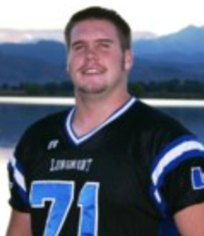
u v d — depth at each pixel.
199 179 2.55
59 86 97.06
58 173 2.69
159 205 2.56
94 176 2.60
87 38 2.70
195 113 35.88
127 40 2.75
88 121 2.74
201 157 2.58
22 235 3.00
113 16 2.74
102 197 2.57
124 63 2.74
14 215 3.02
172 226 2.63
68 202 2.63
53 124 2.85
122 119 2.68
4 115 32.47
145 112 2.68
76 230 2.59
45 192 2.70
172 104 56.16
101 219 2.56
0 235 6.52
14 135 21.16
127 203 2.56
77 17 2.77
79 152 2.67
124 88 2.75
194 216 2.53
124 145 2.61
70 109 2.89
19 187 2.90
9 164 2.97
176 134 2.58
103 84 2.67
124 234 2.56
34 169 2.78
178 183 2.53
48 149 2.78
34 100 66.81
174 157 2.54
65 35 2.81
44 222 2.69
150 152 2.57
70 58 2.73
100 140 2.65
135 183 2.56
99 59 2.66
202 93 92.62
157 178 2.54
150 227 2.57
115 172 2.58
